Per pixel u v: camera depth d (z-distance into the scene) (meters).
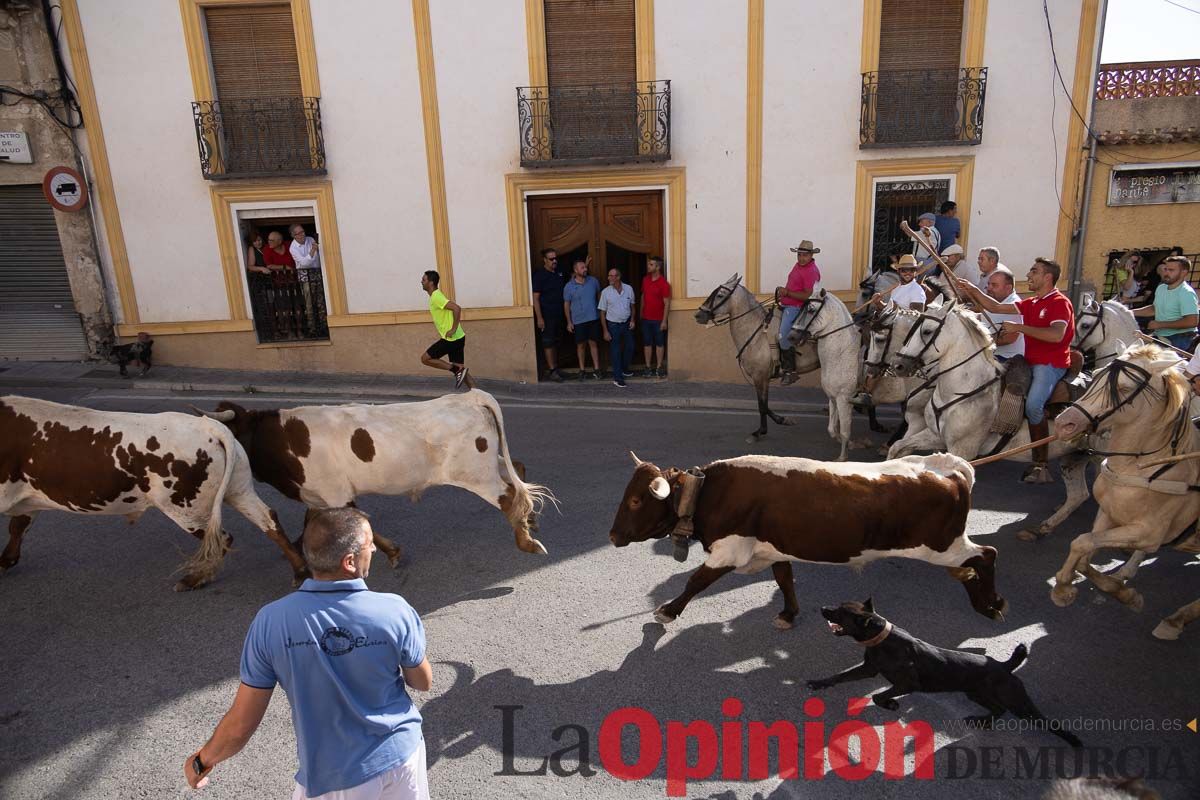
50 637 4.96
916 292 8.32
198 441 5.10
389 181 11.03
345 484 5.45
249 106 10.73
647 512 4.68
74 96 10.53
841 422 8.24
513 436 9.15
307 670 2.53
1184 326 8.35
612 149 11.08
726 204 11.30
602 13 10.79
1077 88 10.92
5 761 3.92
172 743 4.04
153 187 10.88
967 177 11.23
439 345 9.60
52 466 5.04
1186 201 11.44
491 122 10.92
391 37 10.61
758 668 4.64
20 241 11.13
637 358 12.32
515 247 11.32
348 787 2.56
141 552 6.13
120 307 11.30
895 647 3.99
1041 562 5.92
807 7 10.70
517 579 5.71
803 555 4.50
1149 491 4.59
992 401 6.16
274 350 11.50
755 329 8.99
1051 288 5.91
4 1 10.05
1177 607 5.26
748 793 3.70
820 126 11.08
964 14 10.85
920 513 4.34
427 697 4.37
